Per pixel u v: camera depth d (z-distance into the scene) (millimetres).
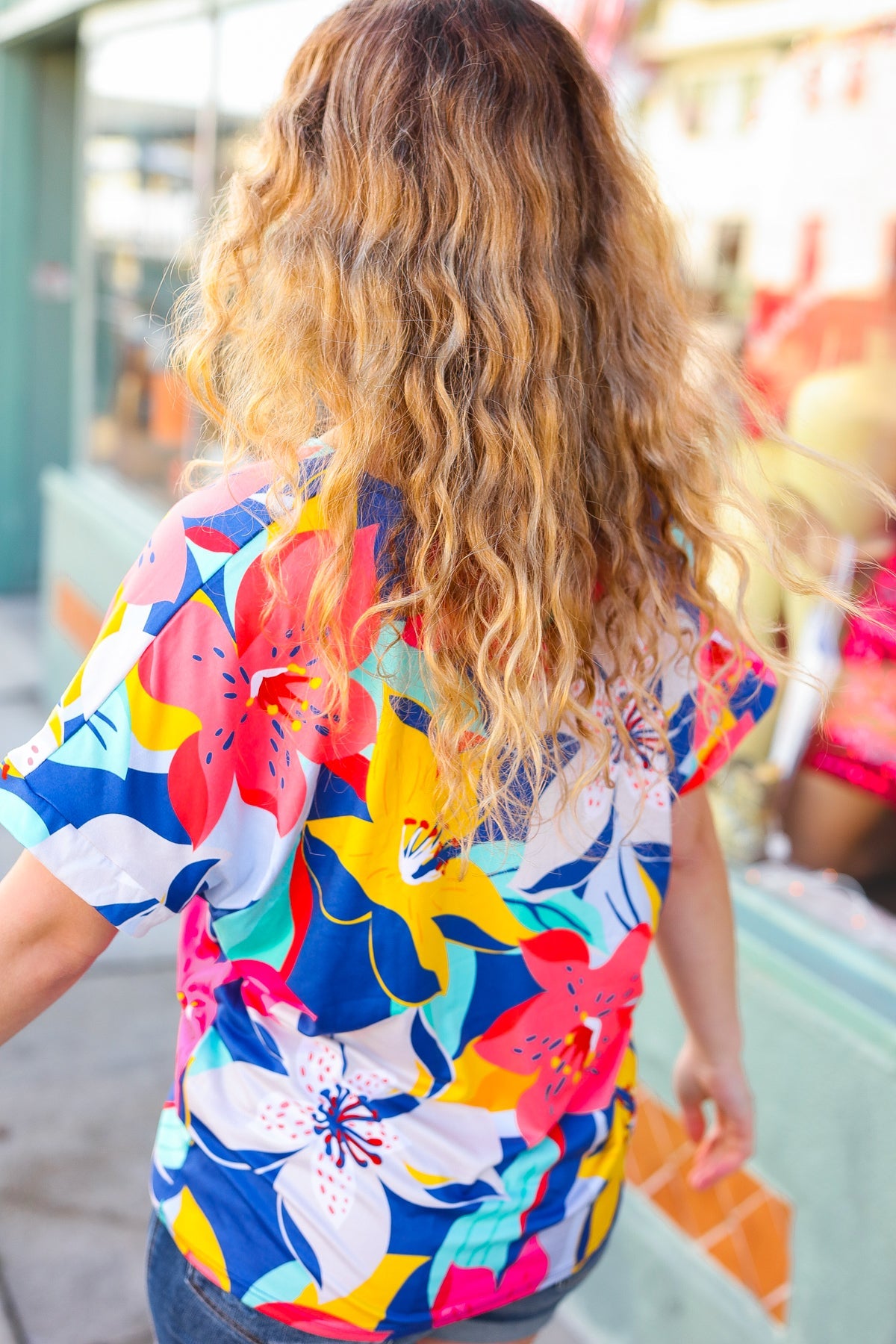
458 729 802
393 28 824
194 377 886
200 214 3777
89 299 4977
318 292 816
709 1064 1180
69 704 773
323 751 790
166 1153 941
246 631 771
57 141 6164
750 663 1026
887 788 1934
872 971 1826
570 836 881
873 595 1941
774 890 2070
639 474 929
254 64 3357
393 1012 848
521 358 806
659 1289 2035
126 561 4168
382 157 804
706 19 2178
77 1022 2984
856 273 1959
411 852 819
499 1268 902
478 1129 893
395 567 793
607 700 894
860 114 1937
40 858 768
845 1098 1712
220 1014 910
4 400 6414
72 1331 2051
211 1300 895
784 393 2082
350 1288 860
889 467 1905
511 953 874
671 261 992
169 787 773
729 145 2176
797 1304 1798
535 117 835
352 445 782
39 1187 2379
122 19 4398
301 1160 870
